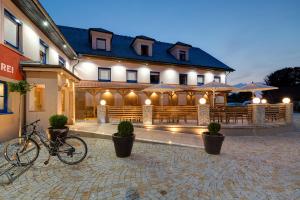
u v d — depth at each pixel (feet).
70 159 18.08
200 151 22.45
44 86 28.35
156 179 14.06
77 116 52.54
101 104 40.91
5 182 13.21
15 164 15.76
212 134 21.67
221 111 36.68
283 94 104.88
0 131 22.25
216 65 79.92
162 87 46.24
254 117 36.22
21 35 27.35
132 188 12.55
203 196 11.65
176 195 11.72
